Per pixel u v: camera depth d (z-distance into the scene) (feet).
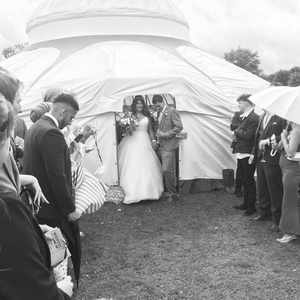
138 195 24.40
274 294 13.20
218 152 27.37
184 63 29.81
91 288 13.89
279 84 19.39
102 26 31.71
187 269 15.31
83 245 18.01
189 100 26.03
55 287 4.33
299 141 15.92
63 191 11.35
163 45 31.83
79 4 32.32
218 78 29.55
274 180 18.62
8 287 4.00
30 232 4.23
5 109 4.36
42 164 11.50
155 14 32.37
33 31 33.99
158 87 25.26
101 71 26.32
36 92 26.32
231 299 12.96
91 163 25.34
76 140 17.46
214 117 27.27
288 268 15.11
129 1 32.32
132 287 13.96
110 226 20.68
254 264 15.57
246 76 32.17
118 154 25.76
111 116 25.49
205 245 17.74
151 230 19.94
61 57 30.07
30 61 30.86
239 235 18.81
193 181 27.02
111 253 17.04
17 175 5.33
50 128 11.43
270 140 18.28
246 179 21.56
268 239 18.11
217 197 25.71
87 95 25.14
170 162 24.70
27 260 4.11
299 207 16.90
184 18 35.35
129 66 27.04
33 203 9.31
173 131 24.36
